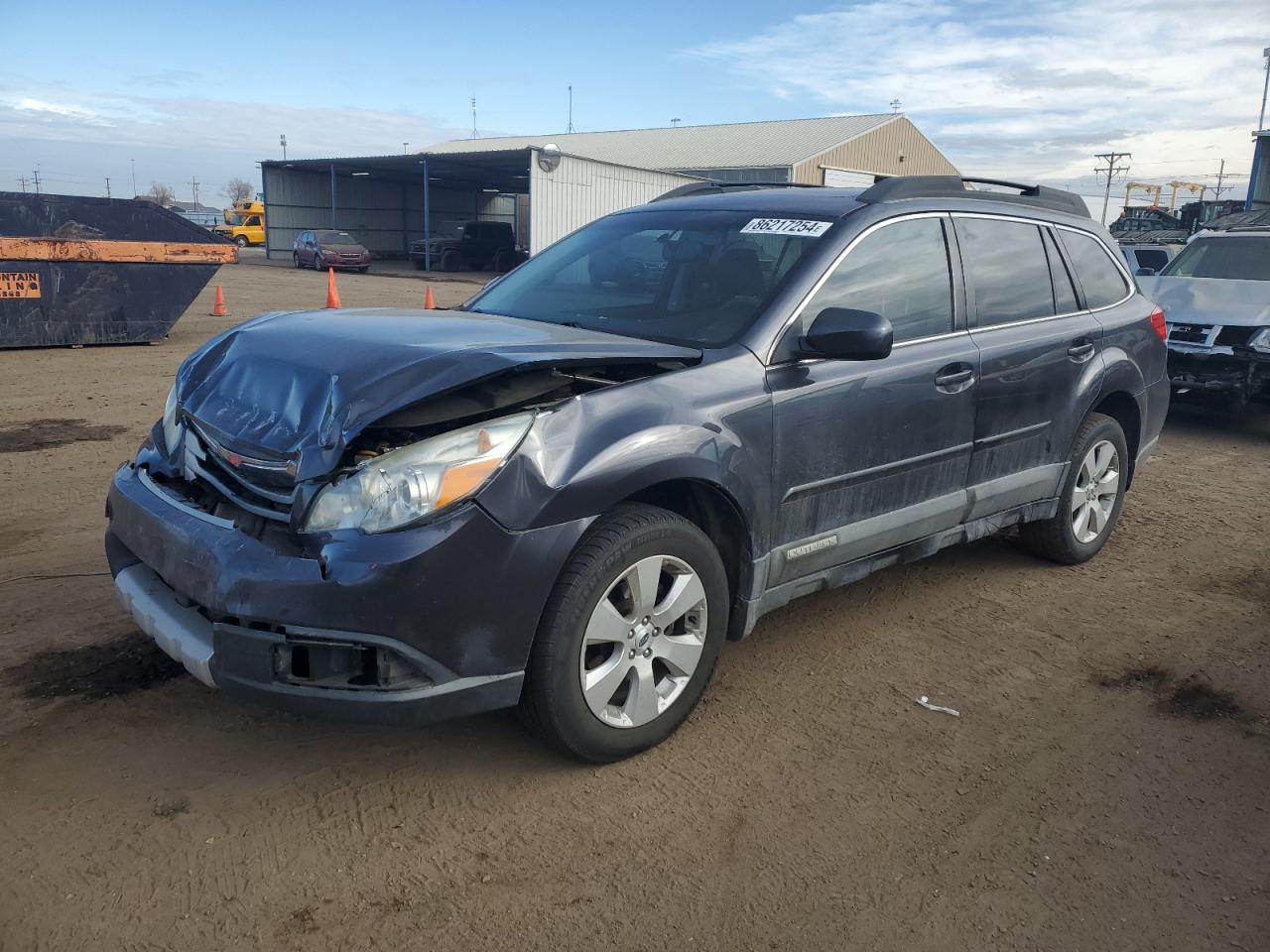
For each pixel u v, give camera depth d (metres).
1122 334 5.09
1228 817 3.04
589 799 3.00
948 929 2.51
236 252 12.80
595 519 2.91
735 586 3.48
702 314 3.65
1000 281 4.46
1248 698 3.82
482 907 2.53
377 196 51.25
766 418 3.35
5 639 3.85
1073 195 5.25
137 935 2.38
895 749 3.36
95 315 12.02
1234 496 6.82
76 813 2.82
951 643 4.23
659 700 3.23
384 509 2.64
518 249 41.72
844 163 47.69
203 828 2.79
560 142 60.19
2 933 2.36
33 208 11.55
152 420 8.09
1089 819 3.00
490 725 3.40
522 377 3.10
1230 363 8.41
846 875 2.71
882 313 3.87
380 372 2.83
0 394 9.02
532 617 2.82
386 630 2.62
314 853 2.71
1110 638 4.34
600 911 2.53
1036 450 4.64
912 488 4.00
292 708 2.68
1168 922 2.56
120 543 3.38
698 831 2.87
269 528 2.80
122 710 3.38
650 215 4.46
